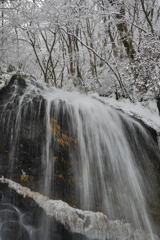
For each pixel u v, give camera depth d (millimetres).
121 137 4070
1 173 3117
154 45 4145
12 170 3150
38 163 3238
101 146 3762
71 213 2625
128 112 4531
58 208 2682
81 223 2539
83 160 3465
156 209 3064
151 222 2824
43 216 2709
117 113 4527
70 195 3000
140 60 4312
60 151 3418
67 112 3895
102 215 2705
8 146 3309
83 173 3312
